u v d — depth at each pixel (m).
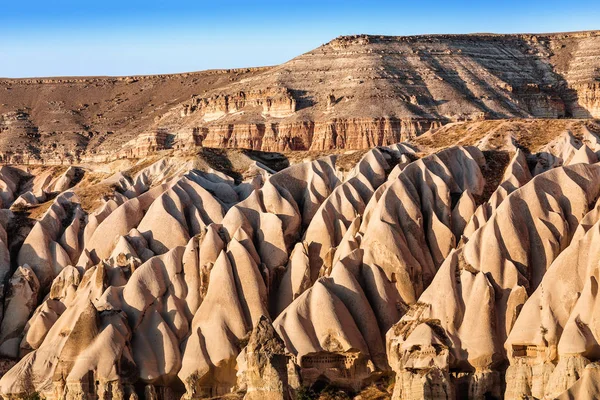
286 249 117.50
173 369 107.62
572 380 91.44
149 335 109.38
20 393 108.69
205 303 110.81
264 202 122.12
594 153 121.50
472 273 103.56
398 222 113.12
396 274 109.25
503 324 101.00
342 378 103.56
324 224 118.00
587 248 98.69
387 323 107.06
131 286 111.88
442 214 115.44
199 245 115.06
